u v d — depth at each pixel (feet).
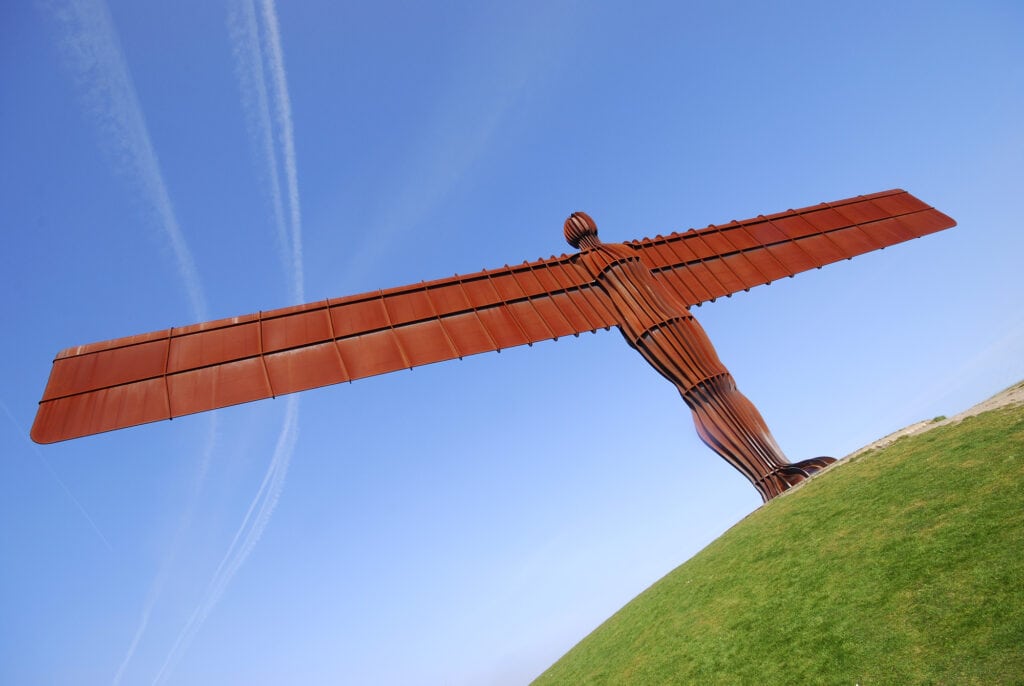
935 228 106.93
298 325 74.18
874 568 37.60
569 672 55.67
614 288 82.74
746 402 76.02
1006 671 25.75
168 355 68.69
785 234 99.60
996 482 38.11
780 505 60.39
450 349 75.20
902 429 61.93
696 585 53.11
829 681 31.35
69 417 62.03
